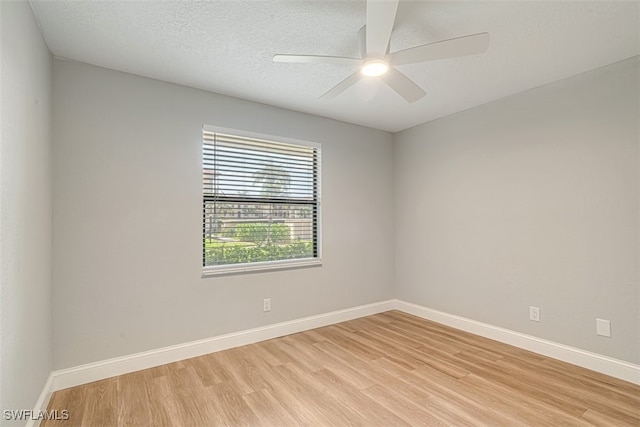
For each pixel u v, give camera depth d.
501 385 2.28
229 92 2.95
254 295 3.13
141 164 2.59
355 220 3.93
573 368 2.53
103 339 2.40
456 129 3.53
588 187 2.53
